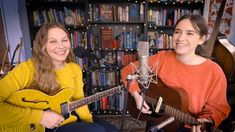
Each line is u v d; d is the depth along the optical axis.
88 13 2.63
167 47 2.82
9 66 2.30
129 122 2.48
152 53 2.88
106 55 2.89
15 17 2.89
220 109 1.15
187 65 1.21
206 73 1.17
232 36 2.89
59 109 1.24
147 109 1.27
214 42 1.77
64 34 1.23
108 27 2.88
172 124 1.21
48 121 1.14
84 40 2.75
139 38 2.74
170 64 1.28
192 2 2.70
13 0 2.84
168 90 1.24
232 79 1.63
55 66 1.28
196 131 1.02
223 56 1.71
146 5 2.60
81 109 1.40
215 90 1.15
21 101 1.13
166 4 2.84
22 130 1.16
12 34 2.93
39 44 1.20
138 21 2.71
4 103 1.08
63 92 1.23
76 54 1.45
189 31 1.11
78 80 1.41
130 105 1.44
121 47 2.77
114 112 2.82
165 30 2.92
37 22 2.75
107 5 2.74
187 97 1.18
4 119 1.08
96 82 2.85
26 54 3.00
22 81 1.15
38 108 1.18
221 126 1.24
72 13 2.73
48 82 1.21
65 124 1.23
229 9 2.80
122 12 2.72
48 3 2.76
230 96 1.49
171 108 1.21
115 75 2.84
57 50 1.21
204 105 1.20
